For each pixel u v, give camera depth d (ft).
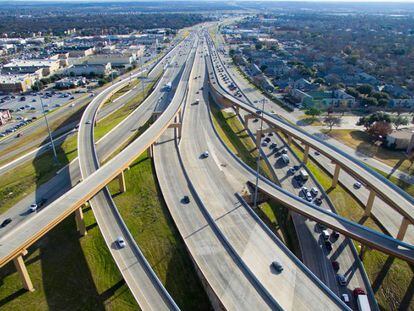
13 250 160.15
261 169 307.99
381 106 465.47
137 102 491.31
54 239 214.48
